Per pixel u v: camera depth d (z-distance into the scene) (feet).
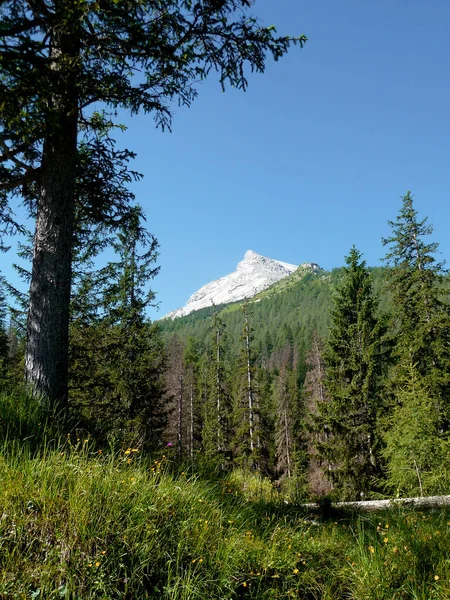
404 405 45.62
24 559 9.37
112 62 20.34
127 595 9.59
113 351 51.98
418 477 39.06
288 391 146.82
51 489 11.28
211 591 10.22
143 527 11.07
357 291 71.61
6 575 8.92
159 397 56.70
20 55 16.02
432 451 39.86
